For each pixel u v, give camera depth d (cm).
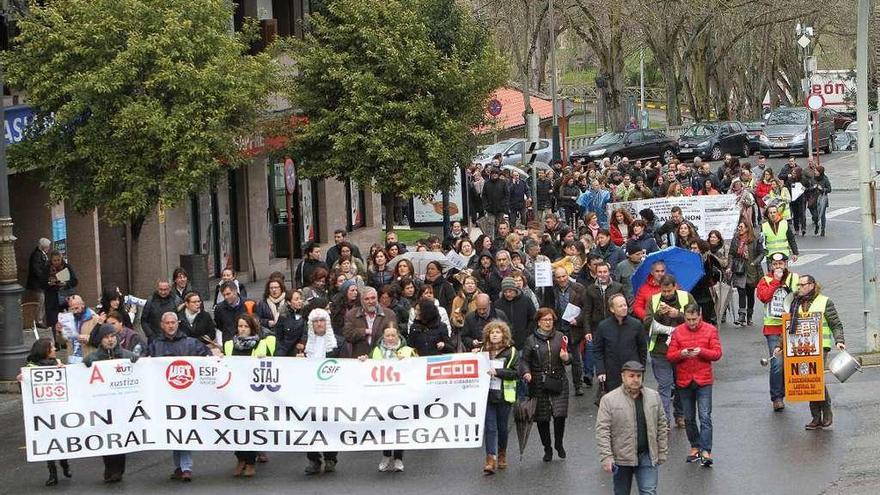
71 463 1686
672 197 3162
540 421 1560
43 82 2358
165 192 2392
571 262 2258
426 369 1548
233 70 2481
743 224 2500
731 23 7106
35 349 1585
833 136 6856
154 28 2400
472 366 1542
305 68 3178
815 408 1678
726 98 8512
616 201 3697
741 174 3744
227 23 2645
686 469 1516
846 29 8462
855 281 3044
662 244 2653
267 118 3084
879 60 6462
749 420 1748
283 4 3878
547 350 1549
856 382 1969
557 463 1572
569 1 6269
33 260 2498
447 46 3262
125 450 1556
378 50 3119
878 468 1484
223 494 1481
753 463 1532
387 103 3122
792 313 1658
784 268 1814
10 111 2497
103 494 1500
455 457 1638
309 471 1568
